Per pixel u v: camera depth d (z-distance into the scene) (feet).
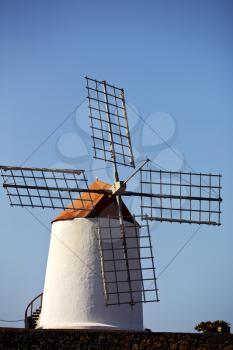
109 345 68.64
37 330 68.49
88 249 77.71
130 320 76.84
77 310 75.92
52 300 77.30
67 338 68.49
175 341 69.05
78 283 76.74
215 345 69.00
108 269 76.84
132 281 77.51
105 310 76.02
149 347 68.80
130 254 78.13
